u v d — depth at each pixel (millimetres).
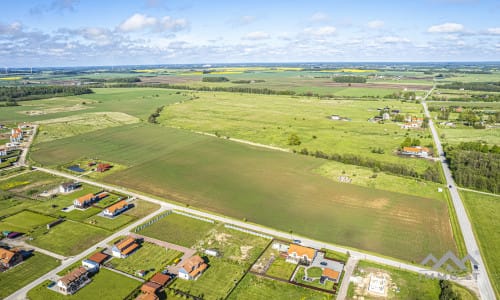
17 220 97188
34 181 125250
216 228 94000
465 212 104312
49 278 73438
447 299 66875
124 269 76750
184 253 82625
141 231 92125
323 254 82250
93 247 84562
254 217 99875
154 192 116438
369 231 92625
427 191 119125
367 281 73188
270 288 71062
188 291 70000
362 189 119875
